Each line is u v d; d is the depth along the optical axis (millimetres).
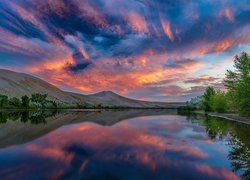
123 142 25062
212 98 109188
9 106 133750
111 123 50500
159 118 70500
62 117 71375
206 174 14570
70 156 18375
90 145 23188
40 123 48812
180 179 13641
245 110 55469
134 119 65125
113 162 16750
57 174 13930
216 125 45344
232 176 14297
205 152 20359
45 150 20578
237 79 63875
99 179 13273
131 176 13930
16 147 21828
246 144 24203
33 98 170000
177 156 18781
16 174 13836
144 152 20109
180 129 38062
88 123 49906
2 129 36938
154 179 13500
